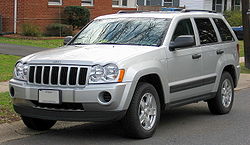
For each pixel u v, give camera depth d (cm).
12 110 836
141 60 668
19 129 743
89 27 827
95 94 621
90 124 795
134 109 649
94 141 674
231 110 936
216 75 845
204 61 810
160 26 759
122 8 2842
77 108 638
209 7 3678
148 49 697
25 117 713
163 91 709
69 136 708
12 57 1585
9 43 2016
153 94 688
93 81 627
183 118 854
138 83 669
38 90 649
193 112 916
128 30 771
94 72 629
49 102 642
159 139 686
